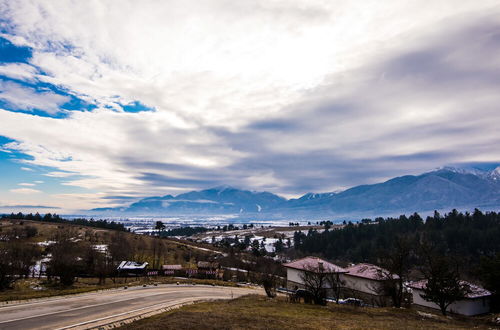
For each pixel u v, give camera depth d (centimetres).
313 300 4853
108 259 8850
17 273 7075
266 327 2638
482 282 6025
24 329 2523
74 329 2553
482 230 17675
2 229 15175
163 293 5128
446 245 16300
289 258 19812
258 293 6406
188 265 12181
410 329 2950
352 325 2989
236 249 17262
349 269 7125
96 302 3841
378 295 5991
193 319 2808
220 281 8606
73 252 9338
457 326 3472
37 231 15288
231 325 2619
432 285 4550
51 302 3669
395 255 4831
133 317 3091
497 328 3588
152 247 14088
